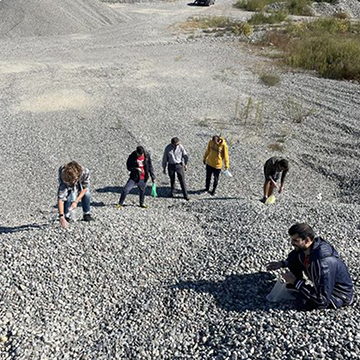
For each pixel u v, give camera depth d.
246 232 7.36
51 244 6.55
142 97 18.38
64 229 6.93
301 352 4.50
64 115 16.36
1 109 16.86
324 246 4.99
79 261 6.36
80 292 5.99
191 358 4.86
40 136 14.49
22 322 5.48
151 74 21.67
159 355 5.00
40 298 5.81
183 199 10.71
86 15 34.53
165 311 5.70
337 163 12.73
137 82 20.41
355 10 41.34
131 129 15.12
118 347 5.17
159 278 6.36
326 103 17.52
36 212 9.95
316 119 15.99
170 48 26.81
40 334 5.32
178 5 44.00
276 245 6.74
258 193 11.12
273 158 9.62
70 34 31.47
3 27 30.95
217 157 10.59
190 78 20.97
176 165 10.37
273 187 9.90
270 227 7.50
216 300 5.74
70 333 5.42
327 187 11.65
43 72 21.94
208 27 32.62
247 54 25.05
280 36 27.78
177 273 6.41
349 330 4.70
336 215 8.06
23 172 12.12
